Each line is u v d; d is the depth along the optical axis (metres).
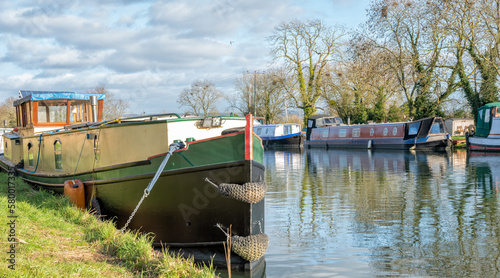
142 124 9.03
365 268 7.84
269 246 9.30
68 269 5.91
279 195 15.78
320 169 24.86
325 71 56.28
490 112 34.12
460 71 38.62
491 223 10.96
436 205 13.38
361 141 43.69
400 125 39.94
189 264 7.02
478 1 35.41
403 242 9.46
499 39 34.62
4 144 19.75
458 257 8.38
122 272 6.33
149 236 8.83
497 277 7.32
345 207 13.31
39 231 7.70
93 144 10.31
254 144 7.87
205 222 8.13
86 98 14.30
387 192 15.98
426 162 27.09
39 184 13.25
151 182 7.95
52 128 14.11
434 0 37.50
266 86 65.06
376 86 46.72
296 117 74.12
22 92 15.02
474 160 27.47
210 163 7.97
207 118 9.18
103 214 10.00
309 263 8.16
